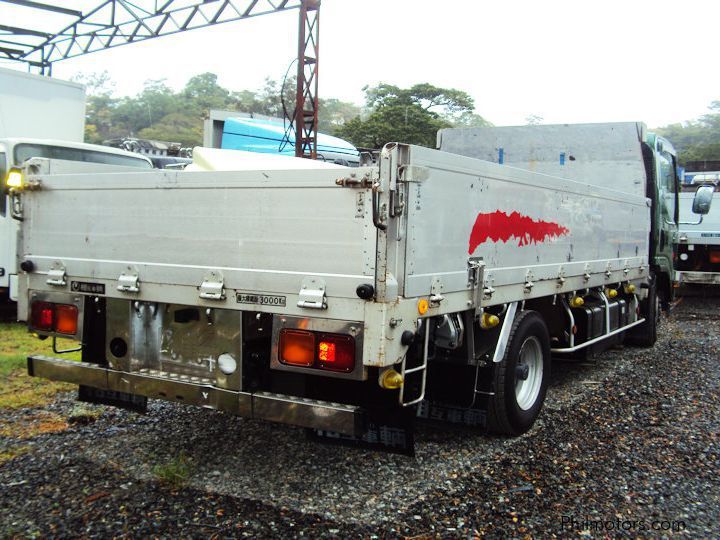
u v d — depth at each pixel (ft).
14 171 14.61
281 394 12.09
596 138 25.90
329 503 11.81
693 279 44.21
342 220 10.90
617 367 23.82
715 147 196.75
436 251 12.03
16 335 25.80
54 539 10.26
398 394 11.73
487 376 14.88
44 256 14.43
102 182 13.56
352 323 10.81
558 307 18.90
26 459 13.43
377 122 108.27
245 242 11.85
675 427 16.61
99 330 13.97
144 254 13.06
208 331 12.35
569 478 13.23
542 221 16.51
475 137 27.78
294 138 47.47
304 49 43.01
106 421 15.92
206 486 12.39
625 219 23.34
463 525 11.12
